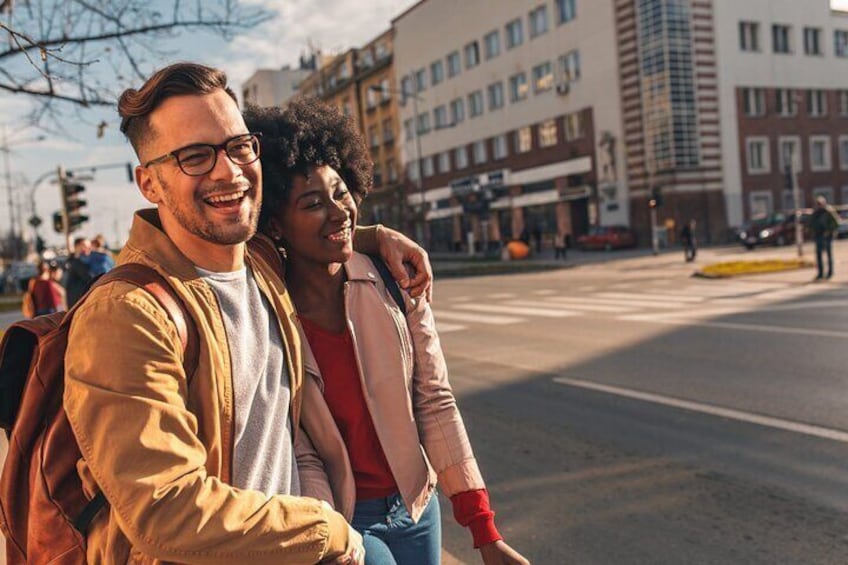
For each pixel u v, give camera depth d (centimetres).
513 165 4506
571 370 805
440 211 5312
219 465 140
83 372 126
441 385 199
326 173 186
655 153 3609
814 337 889
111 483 122
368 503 186
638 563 349
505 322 1250
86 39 489
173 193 145
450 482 193
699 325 1048
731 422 564
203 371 139
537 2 4150
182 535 121
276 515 132
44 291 1084
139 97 144
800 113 3950
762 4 3803
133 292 133
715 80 3656
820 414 567
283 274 186
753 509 401
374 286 193
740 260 2342
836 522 378
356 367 185
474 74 4756
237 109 153
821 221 1584
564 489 450
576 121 4003
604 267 2642
